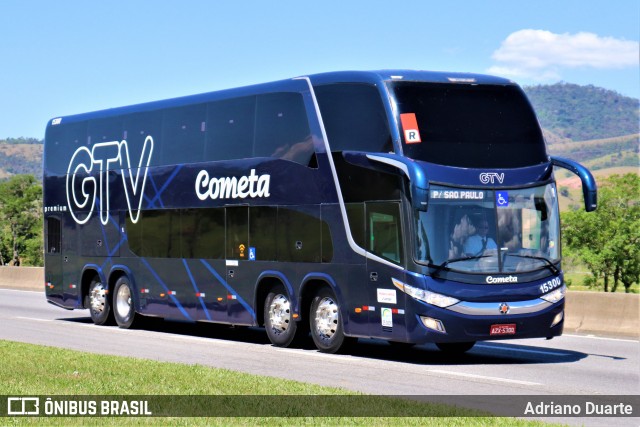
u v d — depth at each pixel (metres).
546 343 20.11
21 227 147.75
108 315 24.31
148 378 13.62
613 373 15.27
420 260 16.02
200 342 20.25
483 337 16.16
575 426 10.58
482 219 16.41
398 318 16.33
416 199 15.61
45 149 26.72
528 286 16.50
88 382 13.26
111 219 24.06
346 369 15.59
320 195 17.97
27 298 35.34
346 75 17.59
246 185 19.83
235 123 20.28
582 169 16.94
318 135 18.03
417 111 16.53
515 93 17.34
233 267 20.19
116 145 24.05
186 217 21.56
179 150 21.89
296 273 18.55
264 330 23.98
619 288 100.62
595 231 94.25
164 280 22.25
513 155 16.89
